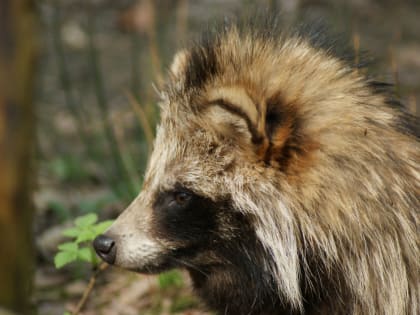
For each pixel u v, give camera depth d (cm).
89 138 1650
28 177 662
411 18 2288
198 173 838
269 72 832
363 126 819
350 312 838
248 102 792
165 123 875
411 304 841
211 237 848
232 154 823
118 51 2117
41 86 1945
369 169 809
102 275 1246
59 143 1739
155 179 865
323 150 805
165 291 1169
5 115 636
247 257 845
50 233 1313
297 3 1814
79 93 1795
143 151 1530
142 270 866
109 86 1950
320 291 841
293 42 868
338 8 2042
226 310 891
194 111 841
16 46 636
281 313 867
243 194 822
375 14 2286
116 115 1712
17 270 668
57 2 1958
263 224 820
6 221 654
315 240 814
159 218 858
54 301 1186
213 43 880
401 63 1980
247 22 912
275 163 809
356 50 928
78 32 2194
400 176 823
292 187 809
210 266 870
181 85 871
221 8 2147
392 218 816
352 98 832
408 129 859
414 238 827
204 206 841
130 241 859
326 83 835
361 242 813
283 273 820
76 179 1588
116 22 2242
